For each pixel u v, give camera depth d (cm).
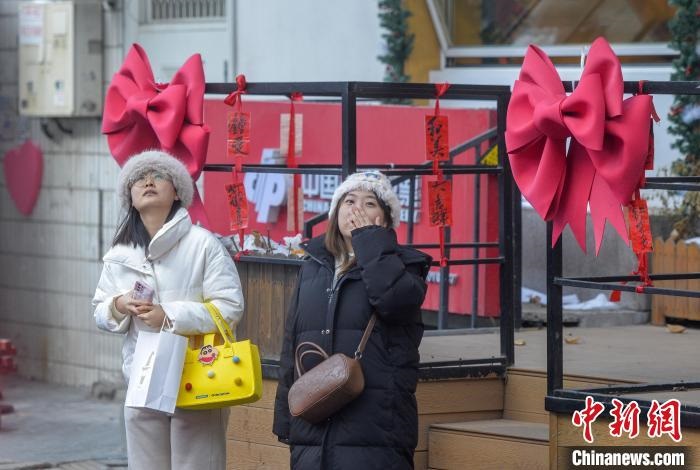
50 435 2392
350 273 1275
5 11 2989
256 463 1666
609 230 2088
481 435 1522
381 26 2480
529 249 2200
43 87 2809
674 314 2020
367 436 1241
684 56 2162
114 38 2773
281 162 2262
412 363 1273
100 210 2800
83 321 2861
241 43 2689
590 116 1266
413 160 2212
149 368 1312
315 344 1280
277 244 1766
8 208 3027
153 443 1391
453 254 2153
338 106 2267
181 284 1375
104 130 1711
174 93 1606
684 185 1282
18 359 3014
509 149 1378
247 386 1327
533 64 1363
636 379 1516
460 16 2533
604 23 2378
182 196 1395
